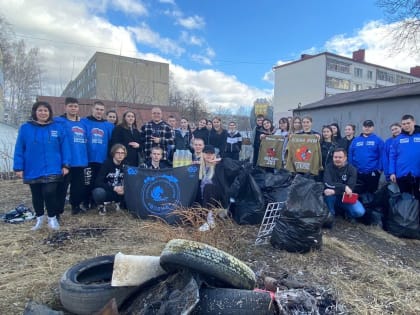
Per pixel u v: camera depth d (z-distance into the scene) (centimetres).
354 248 432
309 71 4734
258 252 393
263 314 238
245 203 491
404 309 283
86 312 255
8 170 993
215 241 397
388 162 575
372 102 952
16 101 3334
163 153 618
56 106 1998
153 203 513
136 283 258
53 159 450
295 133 623
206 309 234
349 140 685
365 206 562
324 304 275
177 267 251
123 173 549
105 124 576
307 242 391
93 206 584
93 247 398
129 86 2969
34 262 355
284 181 512
